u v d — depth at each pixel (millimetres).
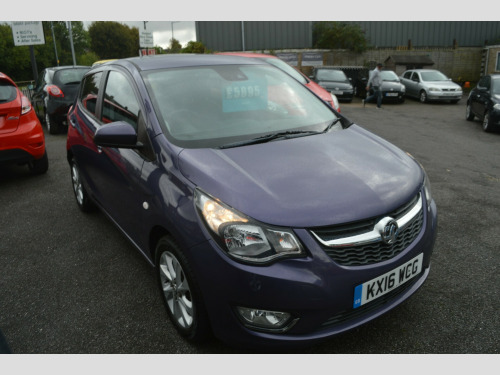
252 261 1997
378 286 2137
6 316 2836
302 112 3180
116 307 2893
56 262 3555
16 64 64250
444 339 2477
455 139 8992
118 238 3979
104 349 2484
